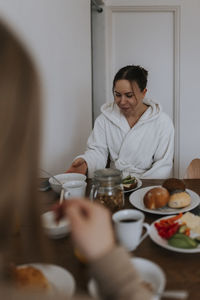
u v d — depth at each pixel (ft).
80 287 2.07
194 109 10.96
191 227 2.82
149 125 5.66
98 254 1.31
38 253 1.14
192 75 10.76
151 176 5.39
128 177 4.34
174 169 11.36
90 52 9.68
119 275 1.25
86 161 5.39
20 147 0.98
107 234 1.37
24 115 0.99
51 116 6.29
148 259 2.41
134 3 10.46
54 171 6.61
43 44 5.74
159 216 3.31
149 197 3.39
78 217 1.42
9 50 0.98
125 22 10.76
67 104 7.45
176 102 10.96
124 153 5.86
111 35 10.83
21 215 1.05
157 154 5.72
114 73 11.15
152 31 10.73
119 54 10.99
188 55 10.65
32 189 1.04
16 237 2.26
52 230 2.73
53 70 6.34
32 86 1.01
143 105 5.85
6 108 0.95
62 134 7.12
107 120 6.02
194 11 10.36
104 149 6.10
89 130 9.80
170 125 5.67
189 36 10.53
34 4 5.28
